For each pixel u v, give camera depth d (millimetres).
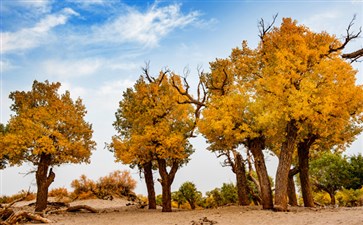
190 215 19156
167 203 23438
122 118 28719
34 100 26812
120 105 28688
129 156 23609
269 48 19547
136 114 24641
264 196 18891
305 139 21969
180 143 23250
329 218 12883
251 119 19062
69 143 25453
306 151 22062
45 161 25516
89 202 36312
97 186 42125
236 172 25016
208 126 19922
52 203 31484
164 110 24266
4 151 24703
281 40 18812
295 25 19031
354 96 17422
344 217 12664
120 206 33125
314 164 38812
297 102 16219
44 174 25406
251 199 31125
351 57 11656
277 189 18047
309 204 21281
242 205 24203
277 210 17453
